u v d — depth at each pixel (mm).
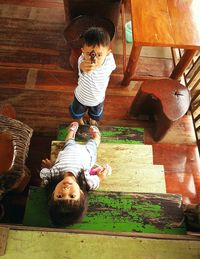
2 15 3533
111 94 3168
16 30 3445
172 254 1635
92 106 2367
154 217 1992
